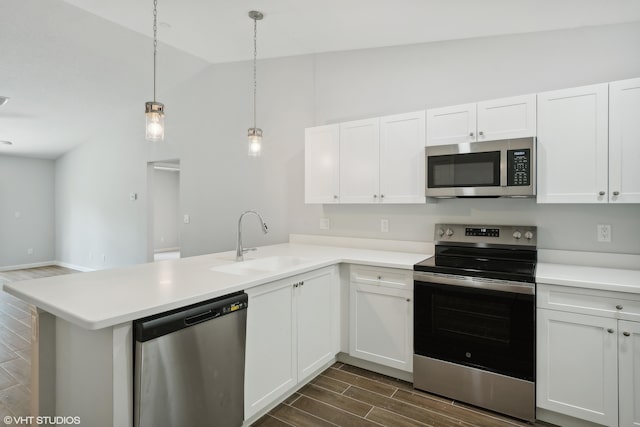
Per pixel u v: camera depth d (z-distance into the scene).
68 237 6.99
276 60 3.73
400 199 2.70
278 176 3.75
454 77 2.79
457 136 2.45
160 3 2.65
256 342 1.94
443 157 2.46
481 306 2.12
